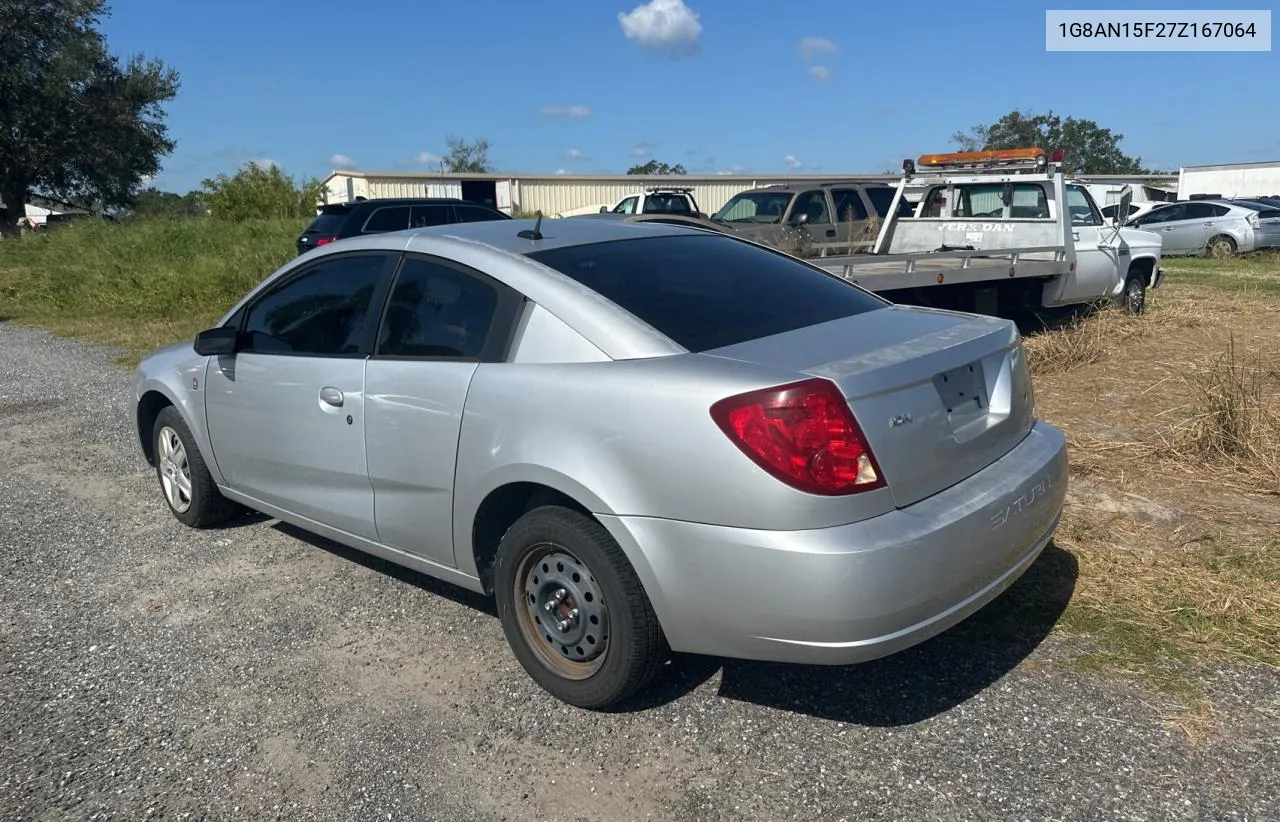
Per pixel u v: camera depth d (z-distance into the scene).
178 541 4.79
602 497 2.80
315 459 3.88
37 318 14.84
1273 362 7.72
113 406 8.00
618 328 2.97
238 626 3.82
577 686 3.08
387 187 35.03
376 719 3.12
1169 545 4.14
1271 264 18.38
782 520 2.54
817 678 3.24
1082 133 68.81
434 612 3.89
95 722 3.16
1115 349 8.68
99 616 3.96
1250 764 2.68
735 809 2.60
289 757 2.93
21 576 4.40
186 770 2.88
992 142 66.19
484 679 3.35
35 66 37.81
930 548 2.62
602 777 2.77
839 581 2.51
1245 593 3.64
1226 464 5.09
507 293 3.24
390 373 3.50
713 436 2.61
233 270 15.77
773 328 3.14
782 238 12.59
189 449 4.70
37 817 2.69
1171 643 3.32
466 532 3.31
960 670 3.22
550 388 2.97
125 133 40.19
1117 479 4.99
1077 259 9.16
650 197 21.86
